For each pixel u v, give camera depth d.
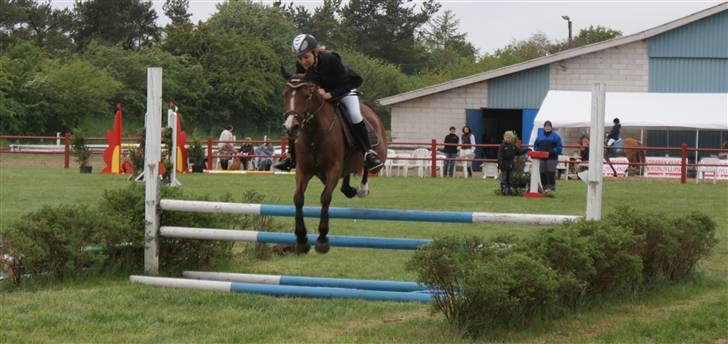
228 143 29.50
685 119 28.08
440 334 6.82
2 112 50.31
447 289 6.88
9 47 60.59
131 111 60.50
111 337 6.75
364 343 6.60
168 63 60.72
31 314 7.46
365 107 9.49
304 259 10.99
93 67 56.78
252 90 60.78
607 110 29.00
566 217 8.38
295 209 8.52
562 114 28.30
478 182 24.78
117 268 9.36
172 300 8.12
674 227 8.82
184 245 9.84
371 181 25.00
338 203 17.62
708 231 9.41
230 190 20.27
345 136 8.34
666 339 6.73
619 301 8.08
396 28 95.00
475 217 8.45
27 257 8.56
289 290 8.38
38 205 16.16
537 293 6.82
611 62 33.28
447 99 33.97
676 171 28.08
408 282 8.66
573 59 33.34
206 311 7.75
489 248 7.12
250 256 10.89
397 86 74.06
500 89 33.69
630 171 28.36
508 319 6.90
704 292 8.69
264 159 29.08
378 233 12.95
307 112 7.80
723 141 31.86
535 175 19.80
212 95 61.69
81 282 8.93
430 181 25.16
